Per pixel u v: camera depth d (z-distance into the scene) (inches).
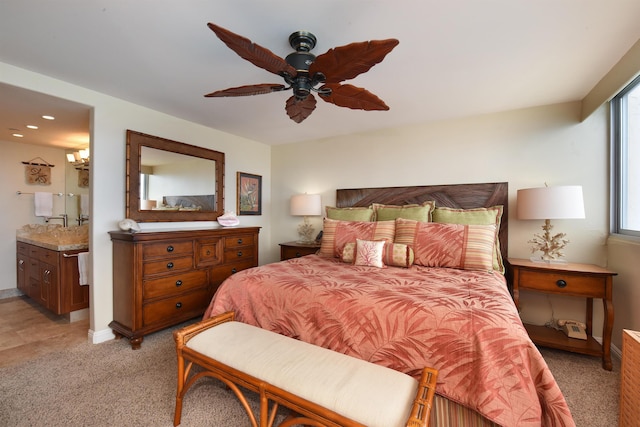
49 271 117.9
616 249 90.7
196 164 129.0
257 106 108.3
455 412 48.3
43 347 92.5
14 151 148.3
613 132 95.1
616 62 75.1
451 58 73.7
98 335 96.2
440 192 122.4
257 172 164.2
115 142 100.5
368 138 141.3
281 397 45.8
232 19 59.1
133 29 62.7
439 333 50.5
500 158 112.7
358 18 58.4
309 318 63.1
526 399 43.2
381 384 44.4
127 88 92.9
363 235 107.0
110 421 59.7
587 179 99.5
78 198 164.7
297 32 62.9
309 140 159.6
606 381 75.3
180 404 59.2
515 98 99.5
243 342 58.1
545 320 104.8
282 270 84.7
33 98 87.7
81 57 74.3
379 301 58.4
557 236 97.0
